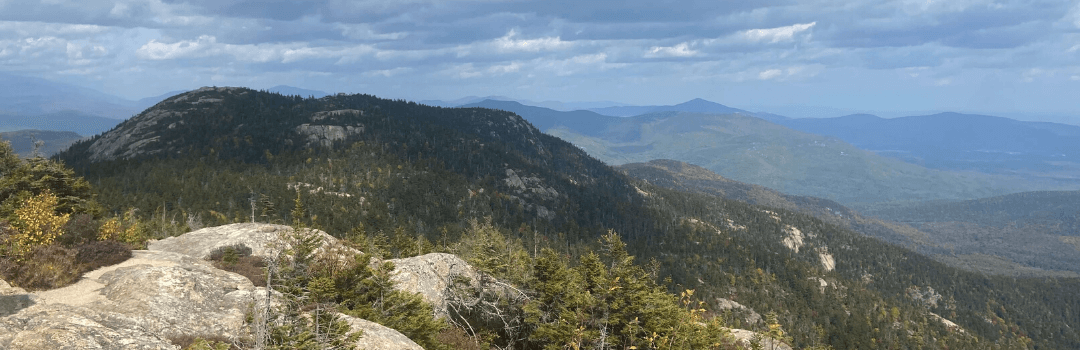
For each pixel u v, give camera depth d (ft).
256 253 140.67
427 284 138.21
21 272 93.81
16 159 195.52
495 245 231.30
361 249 153.38
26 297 82.43
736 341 172.35
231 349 78.64
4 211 171.53
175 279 95.30
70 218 140.26
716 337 151.53
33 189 188.03
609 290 139.54
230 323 89.35
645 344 143.43
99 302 86.79
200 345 73.46
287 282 93.25
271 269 78.54
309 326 79.25
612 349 145.28
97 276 103.86
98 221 139.95
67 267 100.83
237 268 125.29
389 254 168.45
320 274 109.29
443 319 122.01
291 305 81.46
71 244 118.11
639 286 145.59
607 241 170.50
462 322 139.44
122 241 137.08
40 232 110.83
